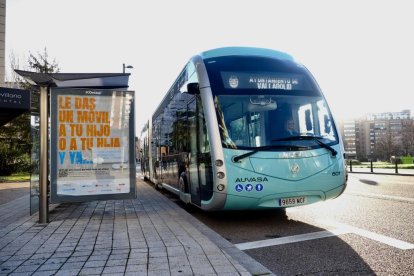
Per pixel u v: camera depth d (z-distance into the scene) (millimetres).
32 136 8500
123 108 8750
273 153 7133
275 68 7891
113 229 6922
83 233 6598
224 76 7625
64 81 8305
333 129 7746
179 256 4918
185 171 9461
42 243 5832
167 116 12594
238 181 6980
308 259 5043
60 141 8359
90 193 8469
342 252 5328
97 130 8578
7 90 13703
